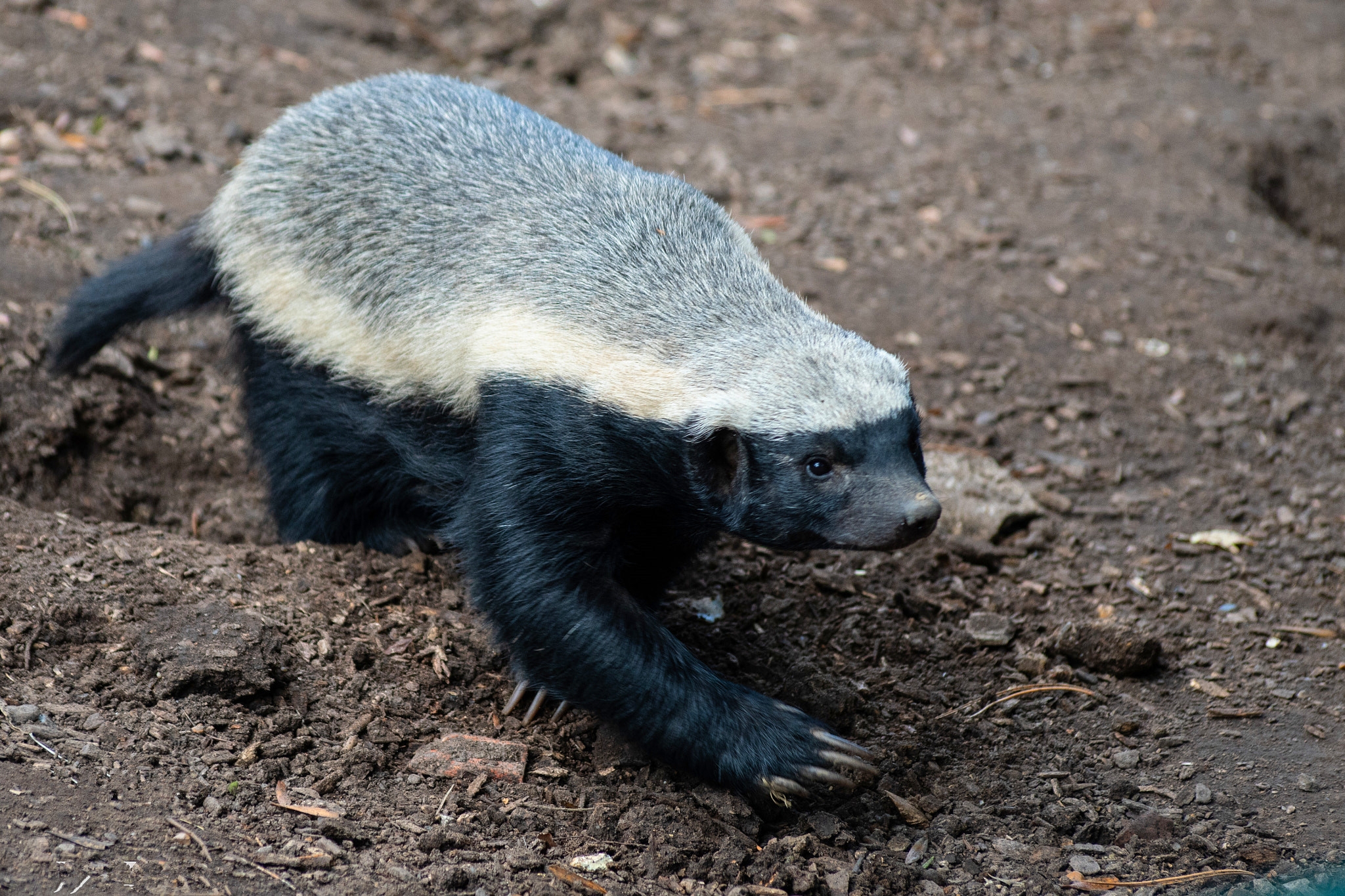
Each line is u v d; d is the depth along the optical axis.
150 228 13.05
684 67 18.78
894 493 6.89
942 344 13.22
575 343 7.71
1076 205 15.64
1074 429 12.34
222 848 6.62
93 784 6.83
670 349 7.53
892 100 18.00
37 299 11.77
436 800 7.46
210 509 11.43
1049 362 13.12
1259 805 8.11
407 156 8.83
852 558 10.55
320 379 9.29
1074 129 17.41
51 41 15.33
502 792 7.64
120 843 6.45
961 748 8.62
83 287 10.71
